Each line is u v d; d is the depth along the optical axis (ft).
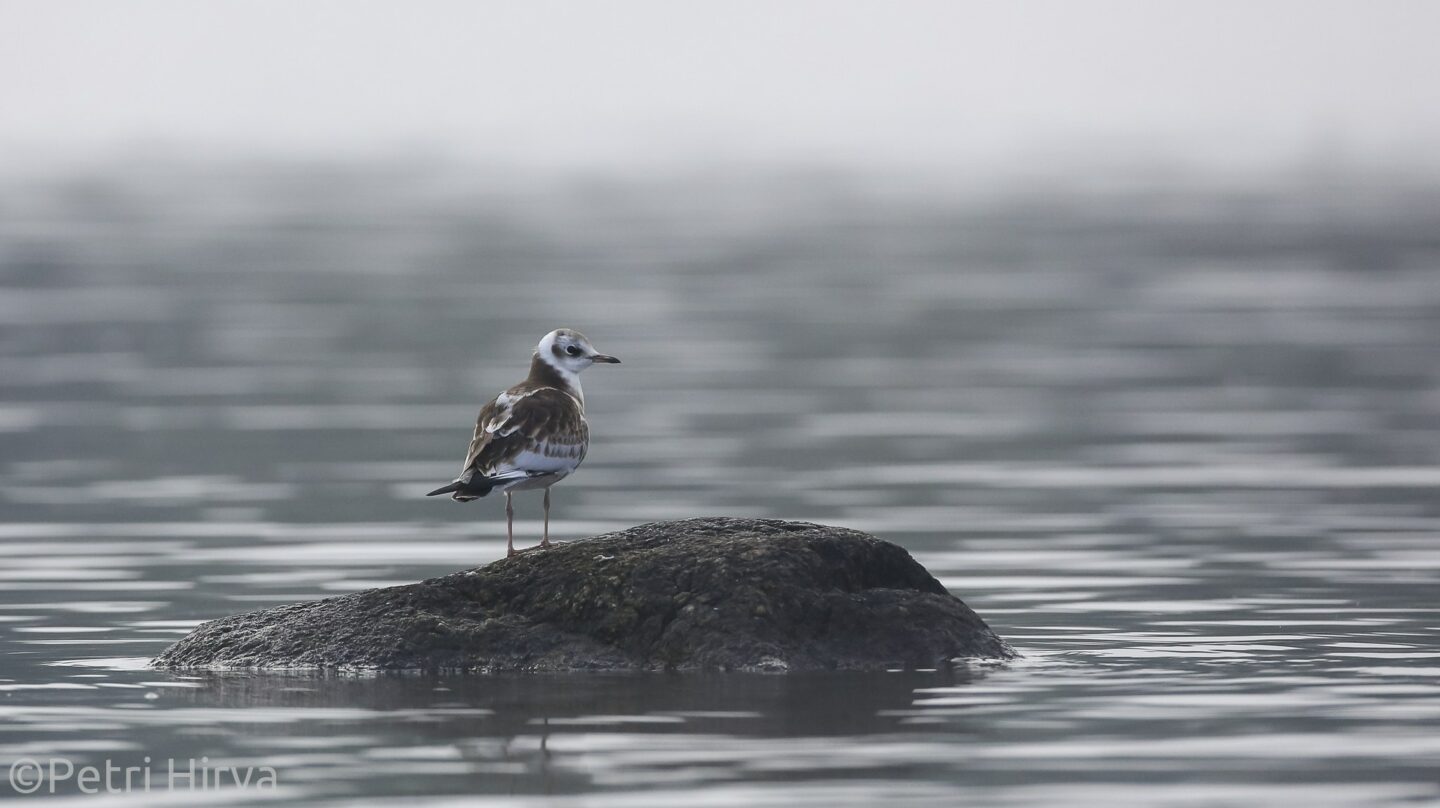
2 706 37.91
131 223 219.00
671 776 32.19
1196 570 55.31
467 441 82.64
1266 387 98.63
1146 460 77.61
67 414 90.07
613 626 40.65
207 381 101.30
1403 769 32.40
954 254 179.93
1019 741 34.42
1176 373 103.86
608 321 126.82
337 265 169.17
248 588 53.06
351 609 42.19
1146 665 41.47
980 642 41.63
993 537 61.46
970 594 51.83
